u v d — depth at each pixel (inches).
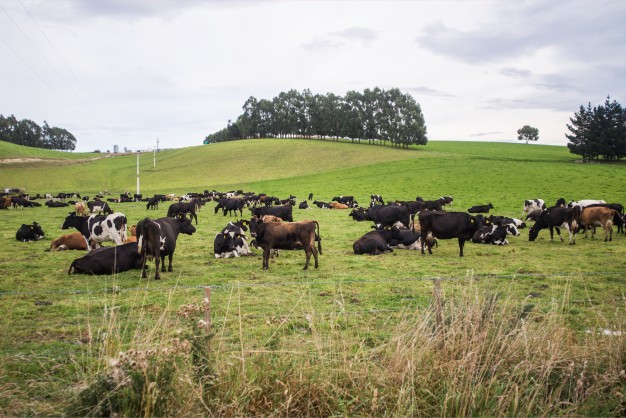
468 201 1673.2
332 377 210.7
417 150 4190.5
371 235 653.9
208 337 211.6
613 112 3211.1
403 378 203.0
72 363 237.5
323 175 2859.3
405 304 358.9
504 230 740.0
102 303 367.2
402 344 223.8
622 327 255.3
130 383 185.5
